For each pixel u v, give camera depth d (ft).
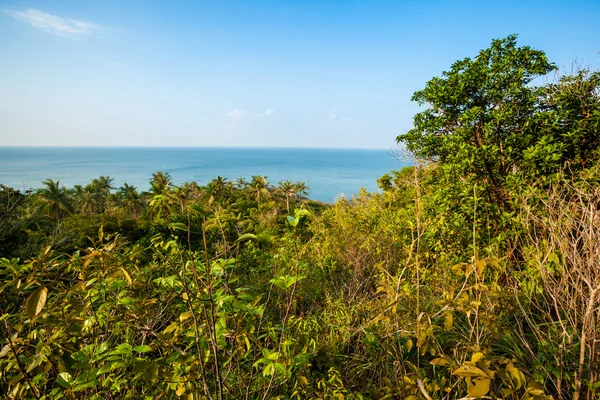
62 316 4.72
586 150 14.19
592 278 6.43
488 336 8.44
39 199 116.57
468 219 15.38
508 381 4.12
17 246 27.53
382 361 8.21
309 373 6.48
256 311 5.75
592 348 5.82
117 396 6.13
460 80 17.58
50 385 6.56
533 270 9.20
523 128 15.52
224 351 6.49
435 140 18.16
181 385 5.04
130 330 6.58
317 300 14.30
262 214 69.72
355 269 14.94
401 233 18.56
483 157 15.19
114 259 4.88
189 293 5.06
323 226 21.83
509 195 15.06
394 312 7.01
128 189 145.28
